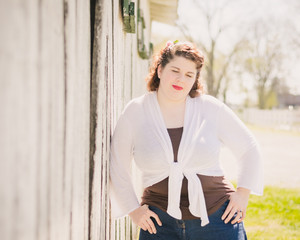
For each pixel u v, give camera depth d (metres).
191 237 1.74
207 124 1.80
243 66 37.06
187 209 1.73
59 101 0.98
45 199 0.88
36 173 0.81
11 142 0.67
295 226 4.17
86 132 1.38
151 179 1.79
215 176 1.79
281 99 53.59
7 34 0.65
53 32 0.92
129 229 3.12
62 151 1.02
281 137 17.17
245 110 31.84
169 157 1.73
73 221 1.17
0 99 0.63
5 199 0.66
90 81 1.52
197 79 1.88
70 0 1.09
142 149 1.78
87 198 1.42
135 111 1.85
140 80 5.02
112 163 1.88
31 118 0.77
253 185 1.80
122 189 1.85
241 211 1.78
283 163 9.23
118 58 2.31
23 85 0.72
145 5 6.14
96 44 1.49
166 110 1.82
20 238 0.73
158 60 1.93
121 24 2.54
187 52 1.76
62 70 1.01
